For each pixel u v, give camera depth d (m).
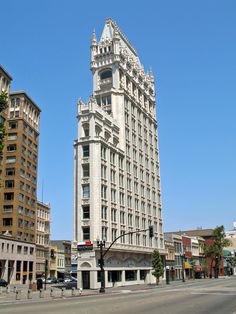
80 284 60.53
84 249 61.31
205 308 23.00
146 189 85.62
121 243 68.88
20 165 97.88
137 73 90.56
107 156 68.94
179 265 102.06
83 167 65.69
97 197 63.34
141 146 86.69
